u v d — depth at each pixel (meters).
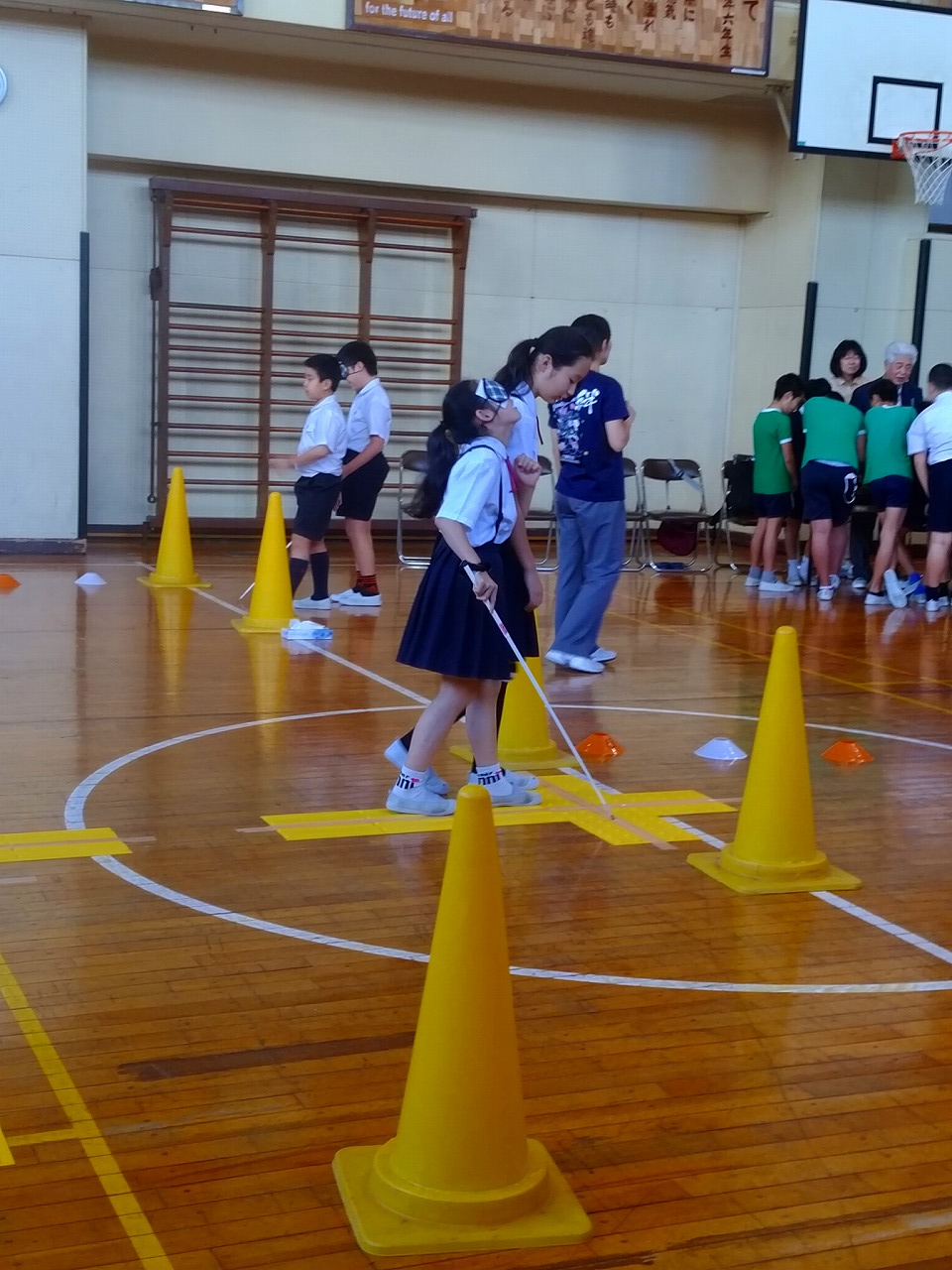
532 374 4.73
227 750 5.02
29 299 10.06
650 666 7.00
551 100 11.66
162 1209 2.16
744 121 12.28
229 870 3.77
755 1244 2.13
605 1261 2.08
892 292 12.26
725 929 3.48
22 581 8.93
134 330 11.14
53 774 4.64
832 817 4.52
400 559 10.74
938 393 9.15
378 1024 2.86
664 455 13.02
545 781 4.81
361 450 8.38
